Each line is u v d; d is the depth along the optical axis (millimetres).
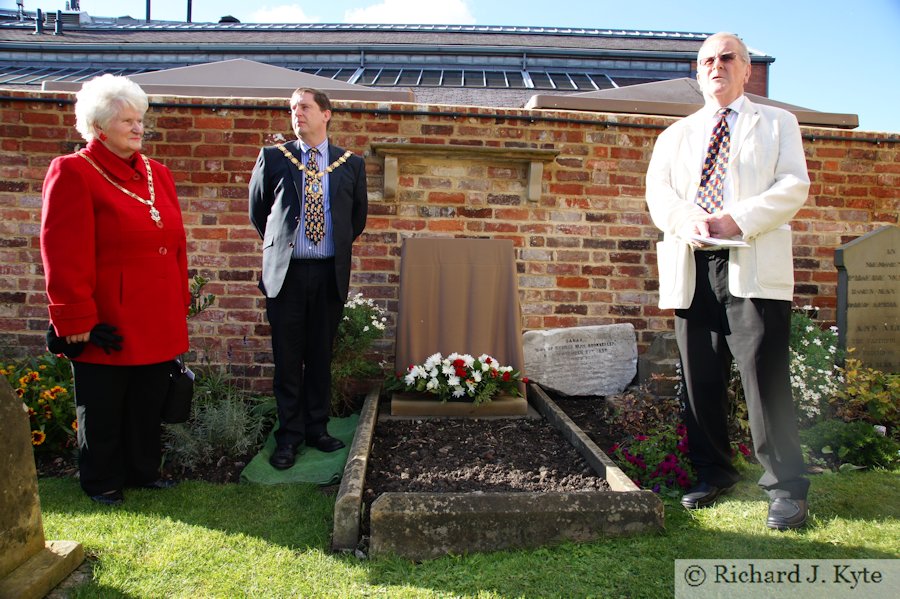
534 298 5051
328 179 3535
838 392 4180
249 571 2371
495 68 11102
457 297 4621
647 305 5129
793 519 2732
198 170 4754
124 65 11242
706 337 3051
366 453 3205
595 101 5359
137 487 3178
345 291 3555
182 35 13031
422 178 4926
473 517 2533
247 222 4797
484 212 4980
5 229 4660
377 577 2354
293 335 3514
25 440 2285
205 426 3695
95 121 2799
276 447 3660
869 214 5238
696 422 3104
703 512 2938
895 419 4133
